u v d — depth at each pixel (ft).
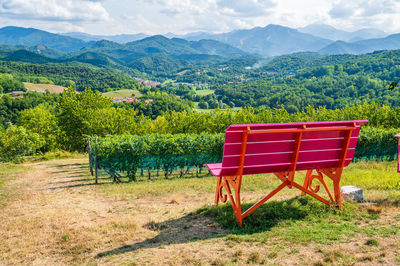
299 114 101.86
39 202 25.66
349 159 17.71
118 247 14.26
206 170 43.98
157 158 40.47
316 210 17.67
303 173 35.65
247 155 15.62
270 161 16.28
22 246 14.93
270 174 35.45
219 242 14.01
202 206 21.17
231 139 14.96
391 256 11.19
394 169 37.37
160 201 25.02
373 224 15.05
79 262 12.84
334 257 11.35
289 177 17.13
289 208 18.19
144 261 12.34
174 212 20.33
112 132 96.89
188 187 30.45
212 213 18.63
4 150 76.79
